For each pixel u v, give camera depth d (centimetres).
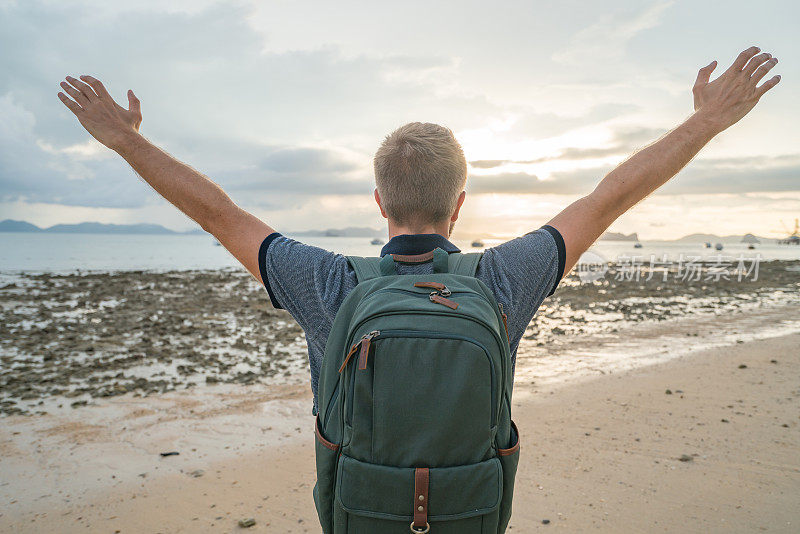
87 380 741
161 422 565
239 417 585
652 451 449
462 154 144
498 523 119
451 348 113
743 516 340
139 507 373
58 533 340
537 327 1263
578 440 482
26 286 2117
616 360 859
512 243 137
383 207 150
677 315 1451
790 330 1137
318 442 125
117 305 1569
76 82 152
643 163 141
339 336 125
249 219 141
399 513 114
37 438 514
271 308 1563
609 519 343
